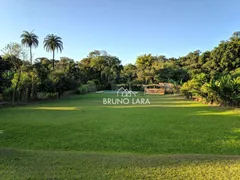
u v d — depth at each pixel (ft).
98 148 20.80
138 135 25.70
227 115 41.70
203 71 116.37
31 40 122.11
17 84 68.74
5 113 45.47
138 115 42.01
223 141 23.03
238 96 51.98
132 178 10.79
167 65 159.74
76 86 105.40
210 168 12.12
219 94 57.41
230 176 11.02
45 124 32.81
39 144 22.25
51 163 13.08
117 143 22.43
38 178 10.74
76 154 15.65
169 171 11.68
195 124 32.53
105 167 12.31
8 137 25.04
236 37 113.80
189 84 78.95
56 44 137.08
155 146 21.34
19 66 76.84
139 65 196.54
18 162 13.23
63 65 142.92
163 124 32.55
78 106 60.08
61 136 25.41
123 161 13.47
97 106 59.98
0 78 37.91
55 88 86.53
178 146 21.31
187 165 12.62
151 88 136.26
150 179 10.69
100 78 167.43
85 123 33.53
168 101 75.82
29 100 76.84
